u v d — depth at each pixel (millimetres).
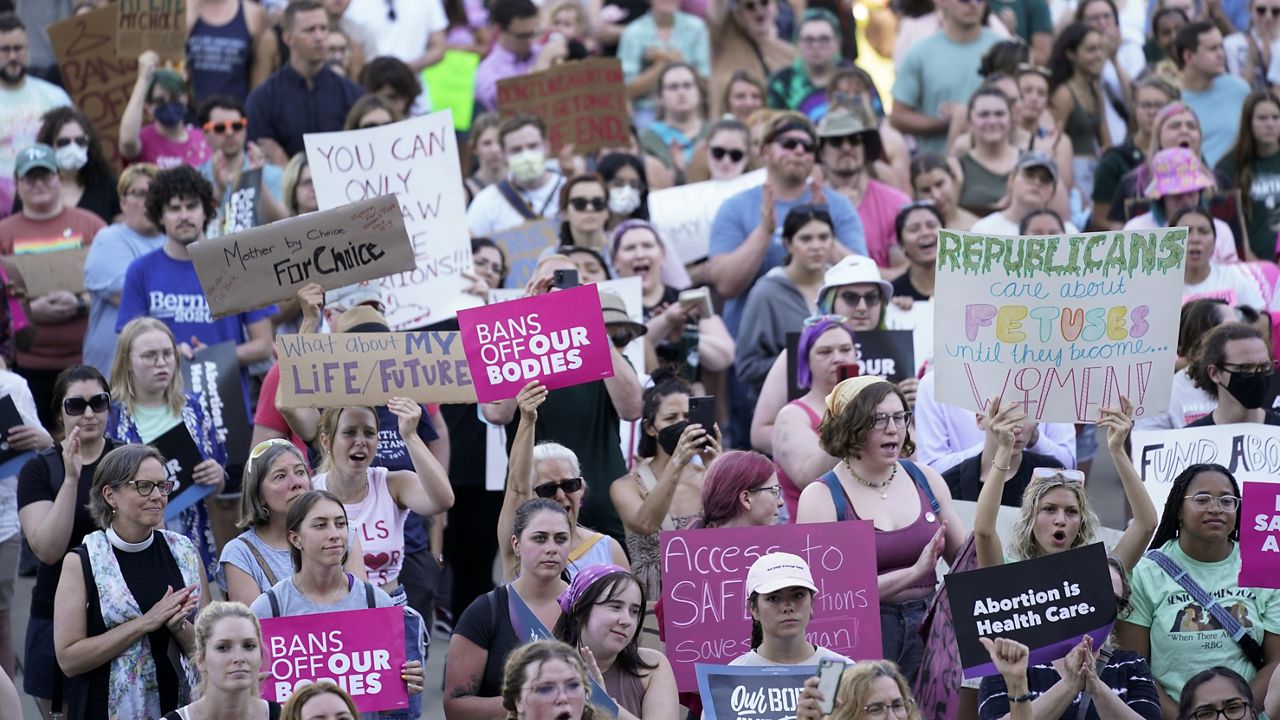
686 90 63688
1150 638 34688
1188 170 54844
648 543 37812
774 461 39938
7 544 39781
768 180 53188
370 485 37562
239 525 34812
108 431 40156
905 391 41938
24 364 51438
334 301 44688
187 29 64062
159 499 33656
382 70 60562
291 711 28422
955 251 36094
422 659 32438
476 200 56625
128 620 33344
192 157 57219
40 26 65750
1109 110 68125
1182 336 43156
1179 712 33031
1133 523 35188
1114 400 35938
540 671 28297
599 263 48500
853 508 35188
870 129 55719
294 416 40719
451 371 37406
